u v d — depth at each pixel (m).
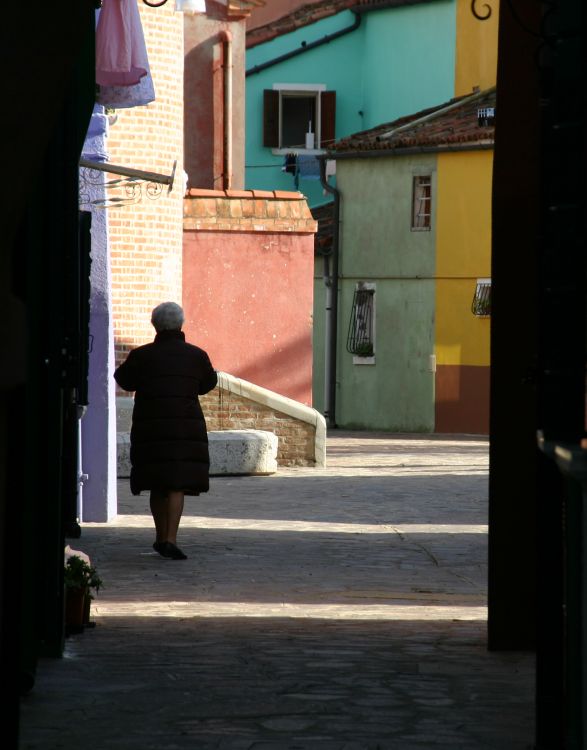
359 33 125.56
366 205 108.56
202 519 42.09
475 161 102.62
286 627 23.52
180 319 34.28
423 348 105.56
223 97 89.75
